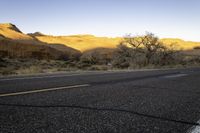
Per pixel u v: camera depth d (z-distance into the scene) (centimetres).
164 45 4631
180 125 342
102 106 454
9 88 689
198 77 1258
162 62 4472
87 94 593
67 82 883
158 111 425
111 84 835
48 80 966
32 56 6262
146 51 4291
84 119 358
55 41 10906
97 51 9619
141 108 445
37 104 457
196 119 379
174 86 821
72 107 437
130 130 312
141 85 822
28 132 292
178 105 488
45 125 323
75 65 3434
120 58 4175
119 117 375
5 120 342
